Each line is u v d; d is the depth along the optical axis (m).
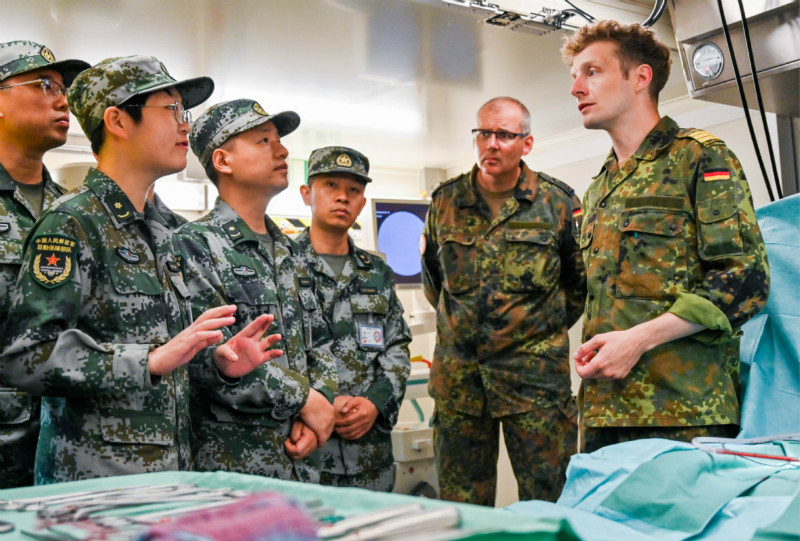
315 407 2.03
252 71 3.20
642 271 1.84
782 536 0.81
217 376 1.82
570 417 2.65
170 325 1.62
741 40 2.61
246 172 2.14
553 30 2.83
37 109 1.97
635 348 1.66
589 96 1.93
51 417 1.52
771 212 1.88
